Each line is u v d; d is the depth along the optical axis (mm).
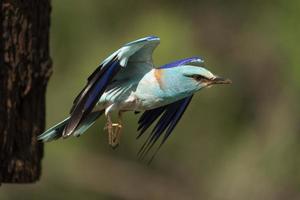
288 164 17344
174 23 16766
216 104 17125
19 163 10320
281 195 17266
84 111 8828
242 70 17781
